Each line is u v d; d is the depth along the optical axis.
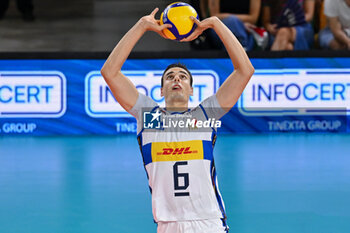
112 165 25.88
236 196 20.08
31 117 34.03
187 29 11.16
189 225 10.48
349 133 34.62
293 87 34.09
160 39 42.47
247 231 15.93
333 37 36.34
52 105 33.97
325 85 34.12
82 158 27.55
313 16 36.81
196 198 10.54
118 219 17.23
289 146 30.59
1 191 21.02
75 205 18.95
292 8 35.72
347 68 33.97
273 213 17.89
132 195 20.36
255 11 35.56
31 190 21.16
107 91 34.16
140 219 17.23
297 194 20.50
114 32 44.88
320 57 33.88
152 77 33.53
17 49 40.66
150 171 10.82
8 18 47.16
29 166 25.66
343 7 35.69
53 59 33.62
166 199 10.63
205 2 36.06
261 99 34.22
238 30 35.44
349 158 27.52
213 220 10.52
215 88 33.56
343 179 23.08
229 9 35.97
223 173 23.98
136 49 40.44
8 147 30.42
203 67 33.50
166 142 10.81
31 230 16.11
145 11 49.28
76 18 48.28
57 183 22.31
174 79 11.29
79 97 34.03
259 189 21.20
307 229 16.19
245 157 27.56
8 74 33.62
